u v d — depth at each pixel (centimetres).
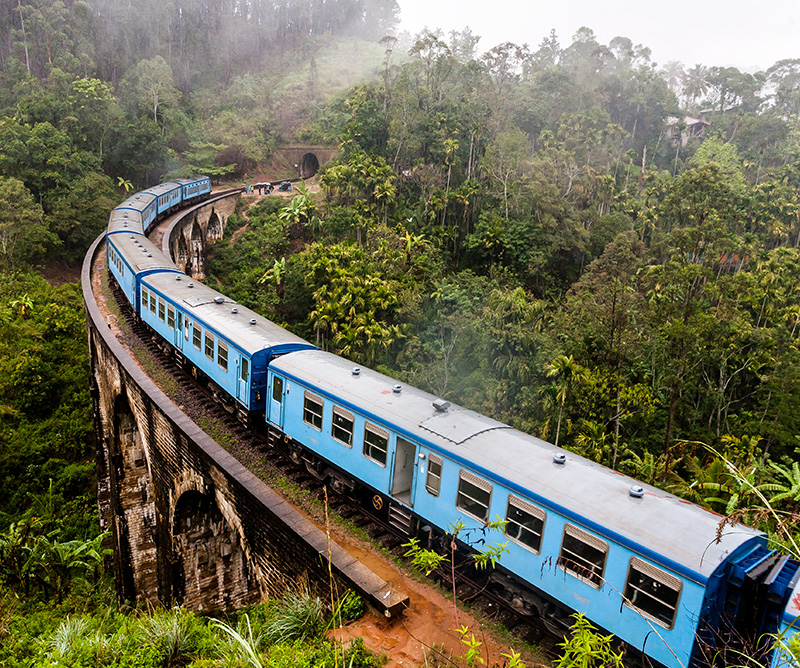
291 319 4641
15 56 7488
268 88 9806
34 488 3036
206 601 1861
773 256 4797
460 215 5734
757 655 816
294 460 1625
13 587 1891
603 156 7419
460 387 3534
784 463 3195
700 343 3400
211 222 5994
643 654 923
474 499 1153
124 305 2856
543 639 1052
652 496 1030
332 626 1013
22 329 3938
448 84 6969
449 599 1127
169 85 8162
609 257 4509
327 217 5684
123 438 2320
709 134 9775
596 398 3064
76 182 5591
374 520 1378
